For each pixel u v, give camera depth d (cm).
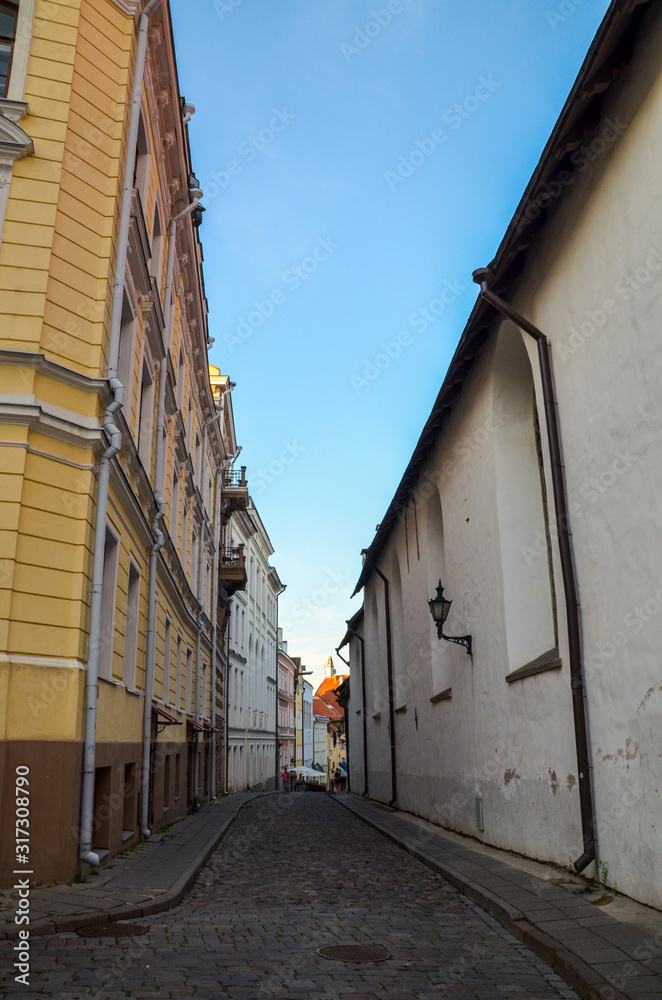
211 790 2800
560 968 590
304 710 8138
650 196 729
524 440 1251
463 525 1454
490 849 1238
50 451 963
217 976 562
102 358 1041
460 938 704
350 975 579
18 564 912
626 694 790
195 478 2439
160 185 1573
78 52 1095
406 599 2120
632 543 780
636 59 744
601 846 844
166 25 1302
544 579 1206
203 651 2678
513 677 1143
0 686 870
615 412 816
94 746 961
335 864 1188
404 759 2172
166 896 827
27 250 998
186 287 2023
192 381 2291
